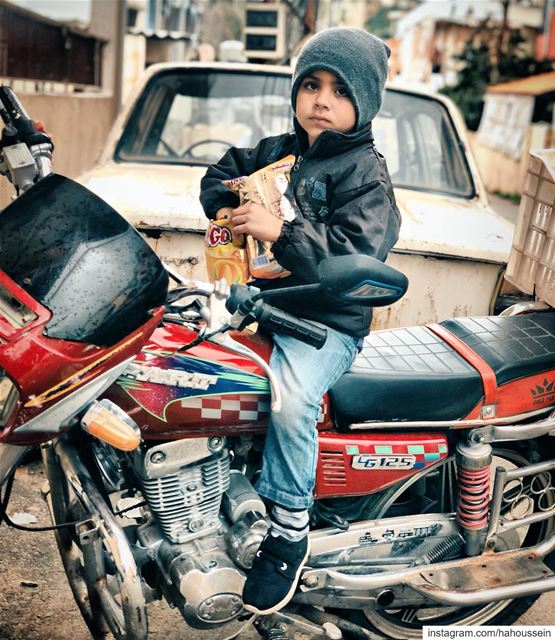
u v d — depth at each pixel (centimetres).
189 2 1998
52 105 759
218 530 223
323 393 221
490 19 2555
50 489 236
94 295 187
